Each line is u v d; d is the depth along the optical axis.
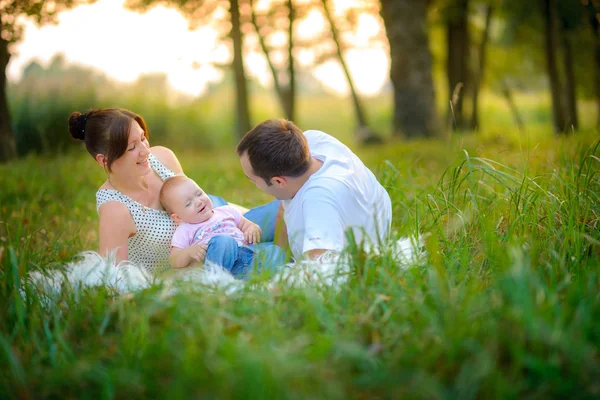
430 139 13.41
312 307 2.46
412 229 3.53
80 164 8.18
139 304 2.69
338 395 1.94
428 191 4.23
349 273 2.72
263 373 1.92
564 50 15.46
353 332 2.32
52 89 13.07
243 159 3.33
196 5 12.60
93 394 2.13
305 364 2.05
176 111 17.45
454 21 16.09
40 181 6.82
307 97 31.91
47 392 2.12
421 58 14.04
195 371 2.02
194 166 9.38
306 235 3.14
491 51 20.45
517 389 1.94
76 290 2.94
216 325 2.30
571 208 3.30
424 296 2.49
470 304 2.32
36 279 3.14
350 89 17.03
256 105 26.92
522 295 2.19
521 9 16.95
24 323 2.73
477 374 1.91
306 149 3.33
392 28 14.16
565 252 2.98
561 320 2.11
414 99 14.03
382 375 2.03
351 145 15.03
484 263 3.02
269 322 2.38
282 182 3.31
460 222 3.40
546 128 14.40
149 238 3.77
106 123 3.50
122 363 2.20
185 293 2.64
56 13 9.17
